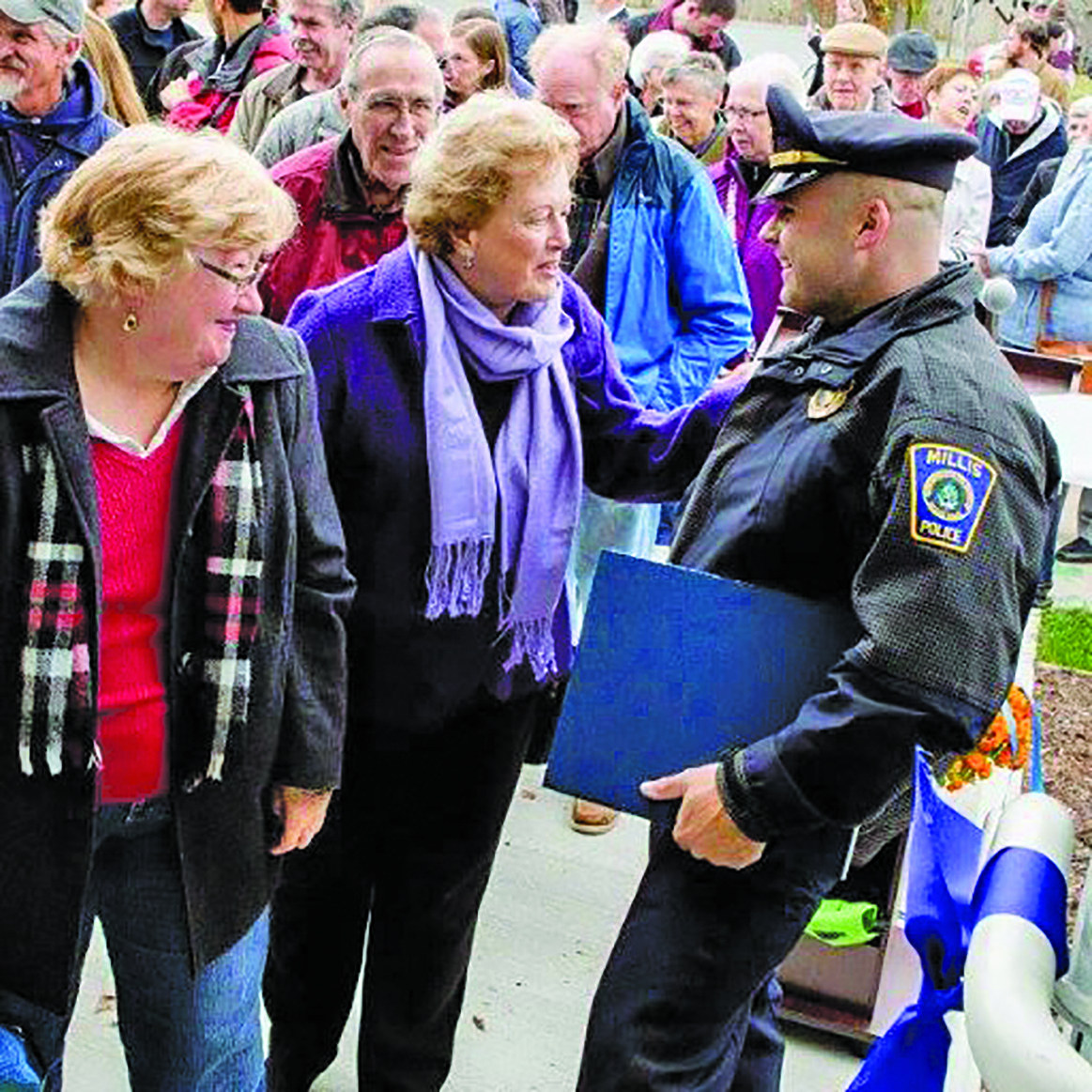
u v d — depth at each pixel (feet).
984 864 6.61
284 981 11.20
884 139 8.17
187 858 8.45
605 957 14.17
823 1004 12.72
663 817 8.71
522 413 10.39
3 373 7.33
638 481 11.21
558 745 8.96
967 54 47.44
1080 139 27.45
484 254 9.71
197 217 7.23
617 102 14.79
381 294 10.01
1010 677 7.77
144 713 8.17
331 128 16.65
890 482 7.79
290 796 9.03
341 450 10.06
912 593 7.59
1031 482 7.88
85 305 7.56
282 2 24.84
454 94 19.27
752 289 18.66
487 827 10.85
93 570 7.59
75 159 15.66
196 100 22.85
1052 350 25.96
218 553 8.07
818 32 41.45
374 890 11.08
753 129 18.52
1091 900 5.88
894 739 7.60
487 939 14.26
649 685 8.77
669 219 14.97
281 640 8.44
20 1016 8.36
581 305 11.10
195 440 7.94
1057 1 37.91
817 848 8.65
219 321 7.55
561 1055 12.82
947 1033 6.97
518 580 10.49
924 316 8.27
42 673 7.55
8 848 7.86
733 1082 10.17
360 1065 11.37
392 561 10.12
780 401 8.84
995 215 29.96
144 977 8.98
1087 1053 5.78
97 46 17.20
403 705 10.37
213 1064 9.18
